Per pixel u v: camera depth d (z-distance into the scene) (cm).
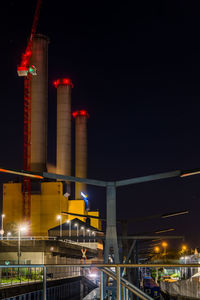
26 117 18625
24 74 17912
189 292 5400
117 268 1116
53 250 8744
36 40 18812
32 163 17950
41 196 17375
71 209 19075
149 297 1257
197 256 8144
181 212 6888
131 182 3578
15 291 4653
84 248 11688
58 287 7262
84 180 3638
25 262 8475
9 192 17588
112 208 3569
